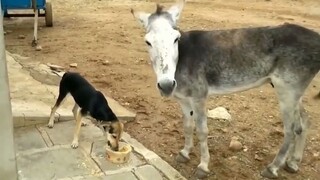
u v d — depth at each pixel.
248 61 2.32
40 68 3.90
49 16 5.93
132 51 4.95
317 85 3.96
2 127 1.85
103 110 2.41
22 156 2.44
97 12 7.34
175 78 2.27
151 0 8.59
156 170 2.35
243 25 6.30
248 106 3.47
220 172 2.52
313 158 2.71
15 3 5.57
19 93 3.26
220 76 2.35
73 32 5.77
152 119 3.16
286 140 2.43
